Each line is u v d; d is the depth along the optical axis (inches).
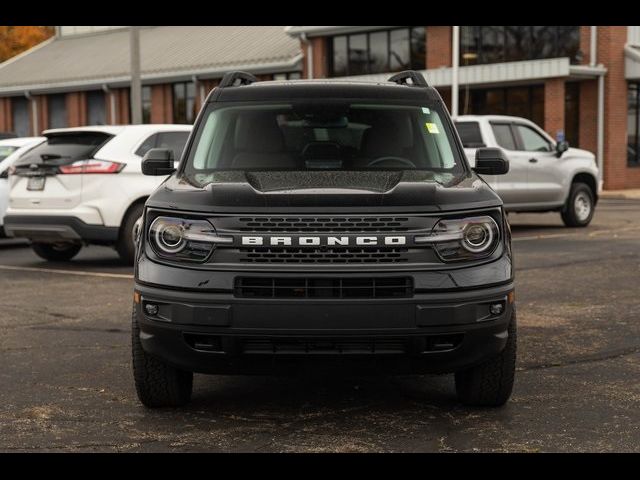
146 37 1729.8
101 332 292.8
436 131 231.9
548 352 258.2
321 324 174.7
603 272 416.8
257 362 180.9
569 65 1092.5
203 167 223.0
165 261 182.5
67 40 1943.9
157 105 1565.0
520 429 186.5
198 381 229.8
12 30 2111.2
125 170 434.6
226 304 176.2
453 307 177.5
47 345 272.8
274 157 224.7
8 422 193.5
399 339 177.2
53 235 436.8
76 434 185.0
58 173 432.5
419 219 179.0
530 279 397.1
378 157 224.8
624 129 1182.3
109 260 494.6
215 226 179.3
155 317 182.5
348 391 218.5
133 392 218.5
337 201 180.1
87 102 1691.7
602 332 285.1
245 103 237.3
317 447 175.9
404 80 263.4
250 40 1518.2
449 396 213.3
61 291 379.6
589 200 658.8
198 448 175.6
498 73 1141.7
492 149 230.7
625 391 215.9
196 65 1456.7
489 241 183.8
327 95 238.5
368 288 176.7
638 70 1158.3
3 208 539.5
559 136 981.8
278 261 177.2
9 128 1820.9
